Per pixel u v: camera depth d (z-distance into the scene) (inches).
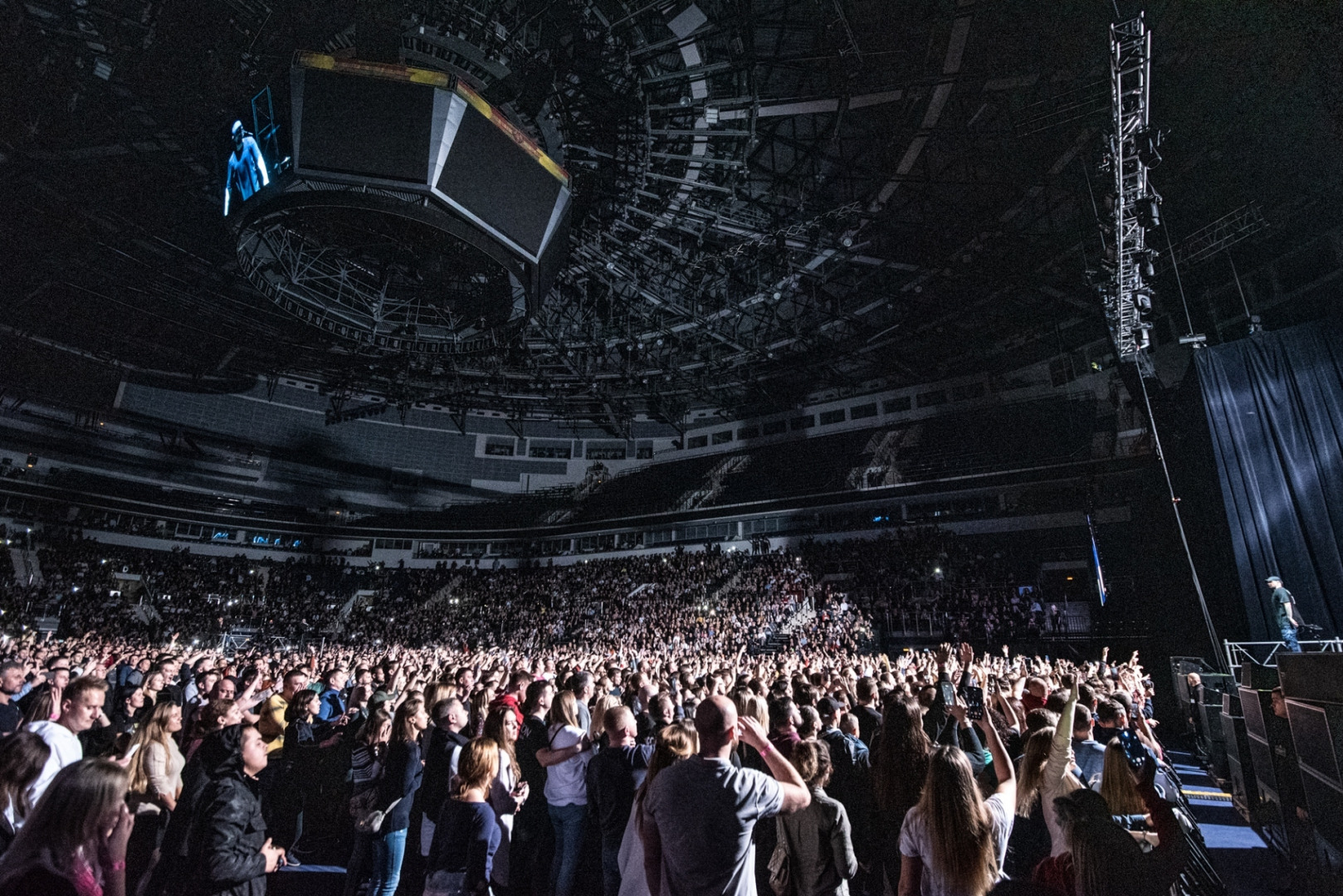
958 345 1493.6
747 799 119.3
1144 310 737.6
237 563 1701.5
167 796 191.9
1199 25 750.5
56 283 1382.9
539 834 237.9
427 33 821.9
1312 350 705.0
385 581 1792.6
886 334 1469.0
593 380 1690.5
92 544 1537.9
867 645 1123.3
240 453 1759.4
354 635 1582.2
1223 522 732.7
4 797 137.2
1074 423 1316.4
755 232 1165.7
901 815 166.1
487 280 1068.5
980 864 115.0
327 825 307.1
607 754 198.8
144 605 1480.1
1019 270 1205.7
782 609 1310.3
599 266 1278.3
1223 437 729.0
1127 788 170.9
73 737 180.1
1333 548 658.2
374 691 326.6
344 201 840.9
